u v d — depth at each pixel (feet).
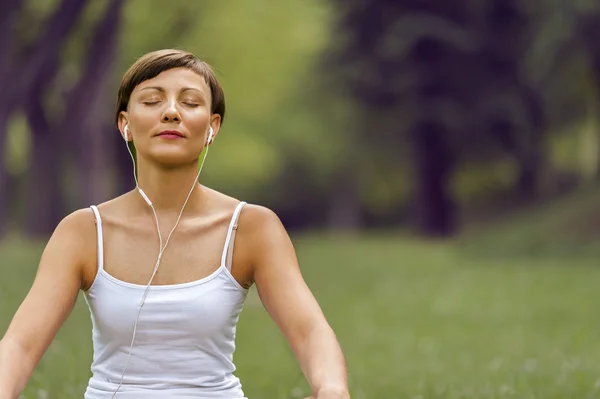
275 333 62.59
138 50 157.48
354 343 61.36
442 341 62.39
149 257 18.54
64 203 197.98
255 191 284.41
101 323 18.48
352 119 196.54
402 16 178.70
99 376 18.76
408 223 292.20
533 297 87.71
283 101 219.41
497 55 177.68
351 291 94.27
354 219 280.92
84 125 146.72
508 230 141.49
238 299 18.79
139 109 18.54
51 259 18.52
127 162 183.11
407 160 206.28
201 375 18.54
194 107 18.61
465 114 180.34
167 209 18.81
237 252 18.81
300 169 273.13
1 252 113.29
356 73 181.37
